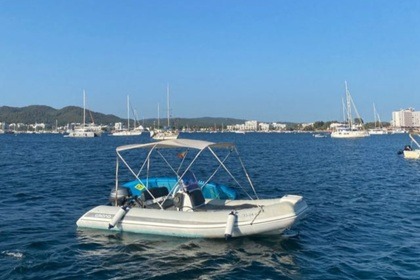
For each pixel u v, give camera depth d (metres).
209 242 10.45
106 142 93.50
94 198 17.19
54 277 8.19
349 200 17.23
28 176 25.44
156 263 9.05
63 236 10.95
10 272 8.39
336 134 117.50
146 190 12.56
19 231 11.45
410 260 9.27
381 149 63.06
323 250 10.05
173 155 48.66
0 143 86.81
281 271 8.67
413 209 15.24
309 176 26.56
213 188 13.95
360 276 8.35
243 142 98.50
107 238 10.75
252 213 10.70
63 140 109.50
